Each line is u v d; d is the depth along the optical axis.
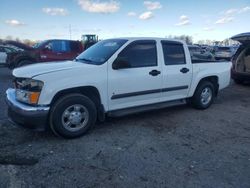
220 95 9.02
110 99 5.00
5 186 3.16
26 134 4.77
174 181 3.38
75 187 3.18
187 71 6.19
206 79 6.84
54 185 3.20
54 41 13.15
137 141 4.62
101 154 4.06
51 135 4.75
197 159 4.02
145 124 5.55
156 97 5.73
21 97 4.45
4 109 6.29
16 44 13.86
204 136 5.00
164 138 4.81
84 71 4.63
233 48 23.41
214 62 6.90
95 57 5.22
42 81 4.23
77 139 4.62
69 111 4.55
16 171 3.50
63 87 4.39
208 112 6.66
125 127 5.32
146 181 3.36
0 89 8.96
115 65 4.96
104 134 4.90
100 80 4.79
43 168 3.59
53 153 4.04
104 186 3.22
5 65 13.81
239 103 7.83
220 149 4.42
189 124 5.66
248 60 11.09
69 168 3.61
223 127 5.55
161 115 6.25
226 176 3.54
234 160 4.03
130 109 5.40
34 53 12.61
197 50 18.91
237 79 10.87
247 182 3.42
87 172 3.52
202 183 3.35
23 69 4.66
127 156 4.02
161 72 5.66
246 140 4.87
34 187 3.15
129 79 5.15
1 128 5.02
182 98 6.29
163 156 4.07
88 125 4.77
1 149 4.13
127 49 5.19
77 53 13.63
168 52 5.86
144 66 5.40
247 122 5.95
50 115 4.41
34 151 4.09
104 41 5.83
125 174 3.50
